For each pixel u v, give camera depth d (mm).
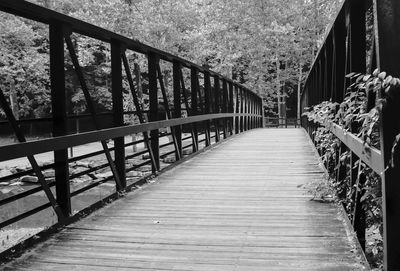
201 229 4066
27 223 8570
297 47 31016
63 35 4219
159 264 3230
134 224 4266
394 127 2203
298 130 17547
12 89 18109
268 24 30141
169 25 17359
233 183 6152
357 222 3576
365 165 3219
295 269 3064
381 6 2127
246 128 17406
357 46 3510
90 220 4422
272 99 37281
